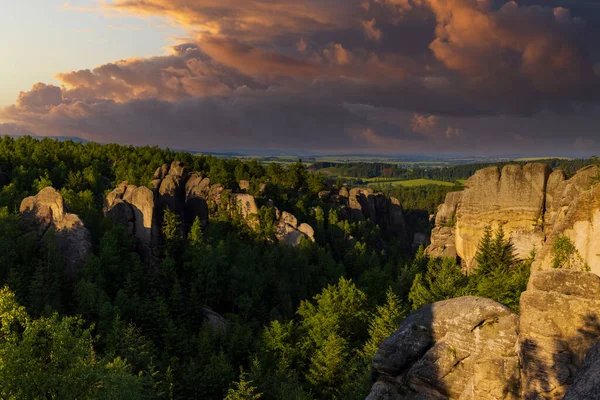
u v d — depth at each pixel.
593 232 35.69
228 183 175.00
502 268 63.66
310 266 124.94
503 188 73.19
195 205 146.25
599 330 19.69
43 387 26.67
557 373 19.86
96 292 80.88
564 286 20.86
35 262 89.44
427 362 24.33
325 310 77.62
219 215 147.88
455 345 24.06
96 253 98.06
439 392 23.92
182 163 195.38
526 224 71.19
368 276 112.19
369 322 77.12
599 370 13.60
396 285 99.81
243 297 98.75
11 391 26.17
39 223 99.81
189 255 113.81
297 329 78.00
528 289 22.94
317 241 150.25
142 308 79.69
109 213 111.75
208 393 62.88
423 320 25.64
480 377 22.66
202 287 101.00
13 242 90.94
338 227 164.12
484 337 23.55
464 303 25.05
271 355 71.31
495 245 67.06
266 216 145.88
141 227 113.62
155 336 78.94
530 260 63.34
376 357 25.95
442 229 114.69
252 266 117.00
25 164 176.62
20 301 74.75
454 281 66.19
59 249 95.88
